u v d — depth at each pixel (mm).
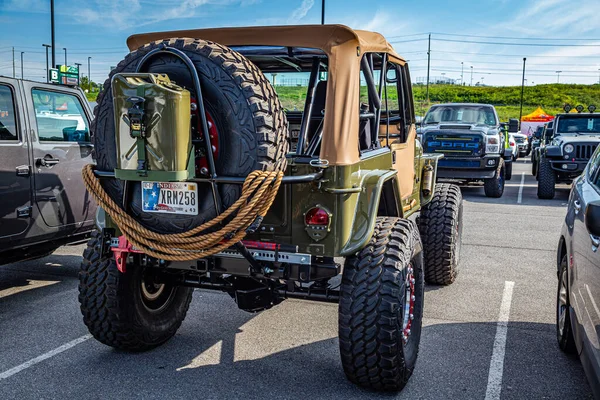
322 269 3191
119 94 2904
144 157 2906
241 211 2914
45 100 5379
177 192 3082
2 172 4840
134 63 3104
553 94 113750
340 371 3746
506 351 4094
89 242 3771
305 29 3221
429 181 5266
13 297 5312
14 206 4957
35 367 3756
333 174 3078
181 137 2861
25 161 5059
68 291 5512
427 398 3379
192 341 4234
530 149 30562
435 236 5469
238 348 4113
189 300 4395
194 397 3357
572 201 4129
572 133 13203
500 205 11656
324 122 3119
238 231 2986
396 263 3234
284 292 3516
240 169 2949
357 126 3230
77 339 4266
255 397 3365
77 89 5898
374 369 3236
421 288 3699
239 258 3264
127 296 3732
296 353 4031
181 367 3775
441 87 121375
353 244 3146
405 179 4641
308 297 3461
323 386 3521
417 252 3566
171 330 4160
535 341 4293
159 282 3863
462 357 3982
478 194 13438
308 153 3688
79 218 5680
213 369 3748
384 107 4219
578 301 3320
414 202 4992
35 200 5160
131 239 3203
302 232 3162
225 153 2963
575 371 3771
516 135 28281
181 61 2984
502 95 114812
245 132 2910
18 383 3518
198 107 2924
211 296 5367
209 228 3049
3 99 4914
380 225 3510
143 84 2846
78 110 5855
